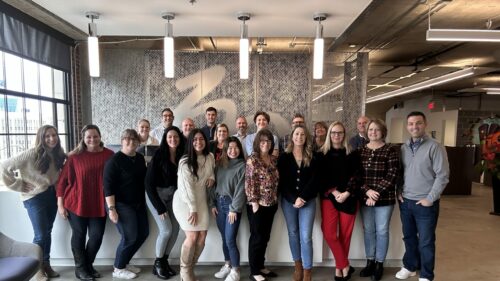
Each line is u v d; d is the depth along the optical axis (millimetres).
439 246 3746
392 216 2998
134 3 3104
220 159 2682
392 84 9688
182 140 2703
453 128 10656
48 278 2793
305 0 3006
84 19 3594
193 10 3285
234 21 3633
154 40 5438
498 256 3445
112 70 5410
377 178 2674
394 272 2961
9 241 2309
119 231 2730
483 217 5066
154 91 5414
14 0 3469
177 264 3057
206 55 5379
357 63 5582
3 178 2508
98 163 2678
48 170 2719
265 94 5422
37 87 4422
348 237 2744
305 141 2615
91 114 5551
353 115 5621
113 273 2830
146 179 2613
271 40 5461
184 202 2533
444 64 6887
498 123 9555
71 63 5180
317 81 5547
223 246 2818
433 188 2527
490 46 5559
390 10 4082
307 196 2533
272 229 2932
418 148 2617
